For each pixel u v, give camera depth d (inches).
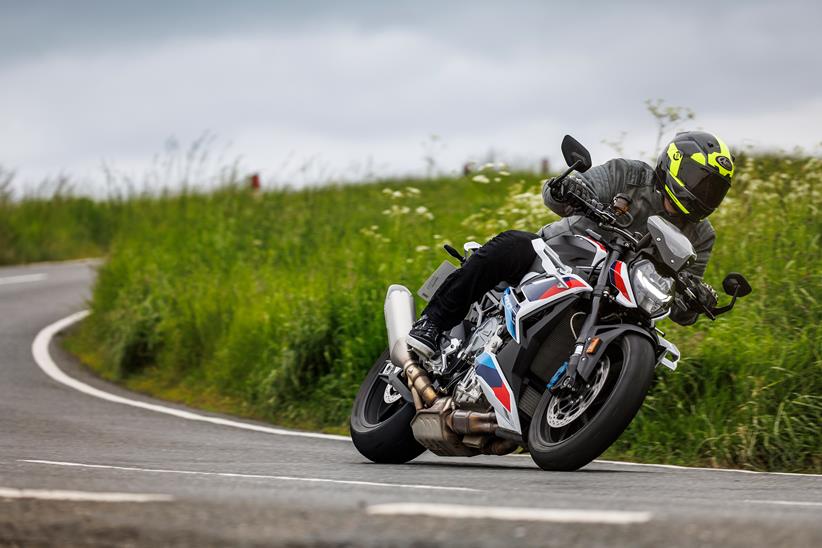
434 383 498.3
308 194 1414.9
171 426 703.7
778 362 583.8
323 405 753.6
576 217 480.1
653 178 483.8
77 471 405.4
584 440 429.4
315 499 303.6
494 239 485.4
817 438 548.7
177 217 1451.8
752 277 701.3
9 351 1090.7
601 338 437.4
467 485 377.7
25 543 249.1
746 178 774.5
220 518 266.7
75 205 2158.0
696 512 290.0
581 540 239.9
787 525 261.9
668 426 586.9
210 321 956.0
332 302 810.8
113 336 1053.8
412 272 826.2
